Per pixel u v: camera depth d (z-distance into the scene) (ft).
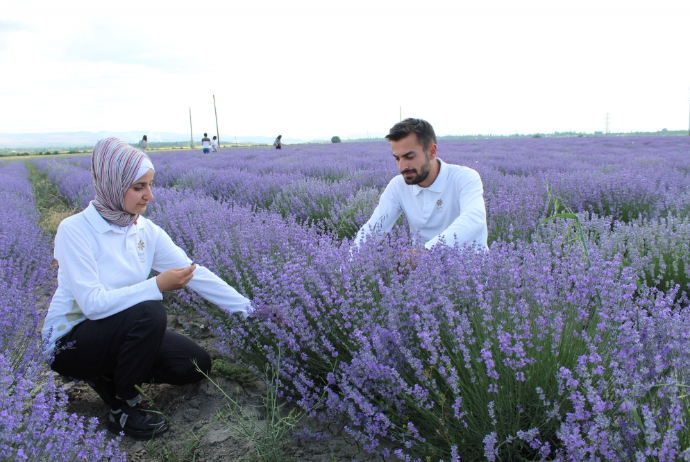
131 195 6.99
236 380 8.39
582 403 4.38
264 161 52.60
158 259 8.48
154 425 7.07
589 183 20.42
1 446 4.49
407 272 7.82
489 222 14.62
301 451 6.55
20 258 12.67
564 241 9.61
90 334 6.95
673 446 4.10
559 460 4.80
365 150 77.71
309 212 20.53
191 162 57.36
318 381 7.59
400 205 10.78
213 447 6.77
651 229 12.68
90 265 6.93
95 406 7.90
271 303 7.56
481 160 42.09
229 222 13.78
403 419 6.23
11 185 33.19
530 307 6.40
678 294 10.44
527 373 5.50
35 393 7.34
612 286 5.89
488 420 5.56
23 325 7.93
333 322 7.20
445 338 6.31
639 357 4.79
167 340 7.82
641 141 87.45
